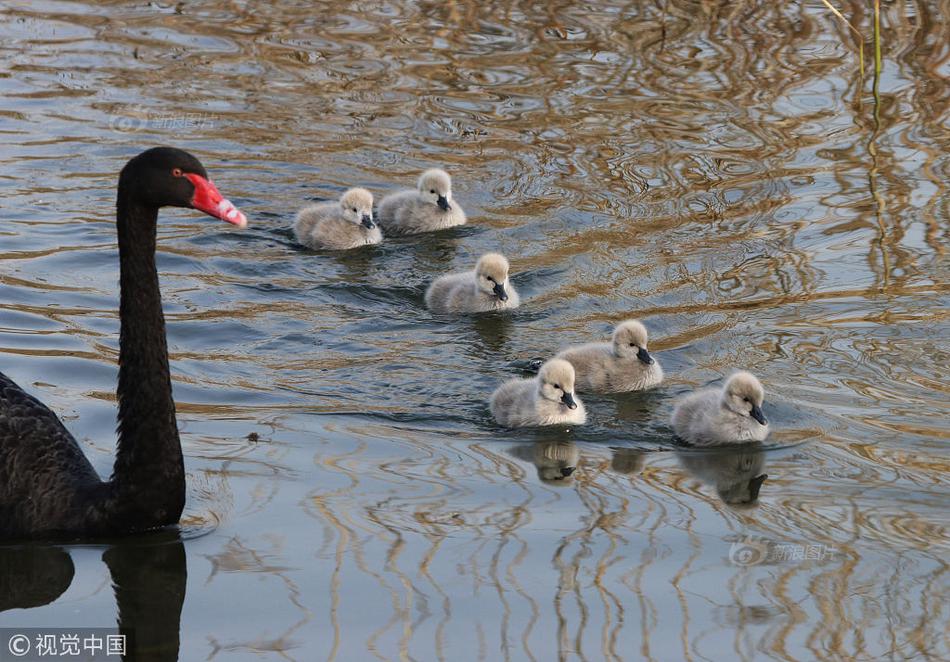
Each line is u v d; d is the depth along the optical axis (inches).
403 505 435.2
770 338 593.3
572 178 797.2
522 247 717.9
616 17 1040.2
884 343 585.0
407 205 755.4
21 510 410.0
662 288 655.8
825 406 528.4
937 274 655.8
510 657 346.0
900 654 349.4
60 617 367.6
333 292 660.7
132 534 411.2
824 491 453.4
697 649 351.9
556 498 446.9
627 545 409.4
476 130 865.5
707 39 991.6
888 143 825.5
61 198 756.0
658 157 820.0
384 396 539.5
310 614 366.9
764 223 729.0
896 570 393.7
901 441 494.0
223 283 661.9
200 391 529.7
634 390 558.3
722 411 501.0
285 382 546.0
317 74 948.0
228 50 990.4
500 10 1063.0
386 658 345.4
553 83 927.0
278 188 794.8
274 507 430.6
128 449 405.4
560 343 605.0
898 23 1006.4
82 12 1064.2
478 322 628.4
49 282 638.5
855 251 687.7
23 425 418.9
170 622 364.2
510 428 516.7
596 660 345.4
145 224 392.8
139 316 398.3
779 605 373.7
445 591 378.9
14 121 858.1
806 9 1040.2
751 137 842.2
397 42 1002.1
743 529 422.6
